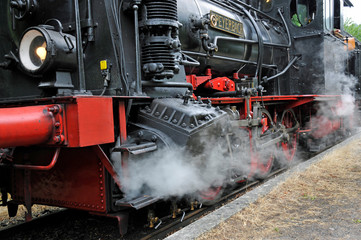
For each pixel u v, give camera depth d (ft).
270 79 20.57
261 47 18.90
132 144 9.41
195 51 14.89
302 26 23.50
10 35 10.87
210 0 17.17
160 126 10.16
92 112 7.90
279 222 10.30
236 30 17.61
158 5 10.39
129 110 9.87
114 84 9.73
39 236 11.11
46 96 9.30
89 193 9.40
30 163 10.40
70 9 10.00
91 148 9.20
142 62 10.82
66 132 7.73
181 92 12.12
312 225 10.02
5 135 6.78
